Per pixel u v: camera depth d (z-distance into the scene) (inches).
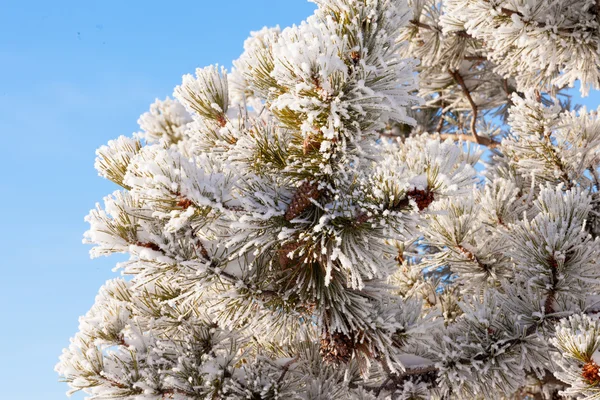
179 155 79.0
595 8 150.9
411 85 85.7
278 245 93.4
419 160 83.4
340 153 86.4
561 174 155.8
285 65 75.9
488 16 145.5
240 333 110.6
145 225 86.1
